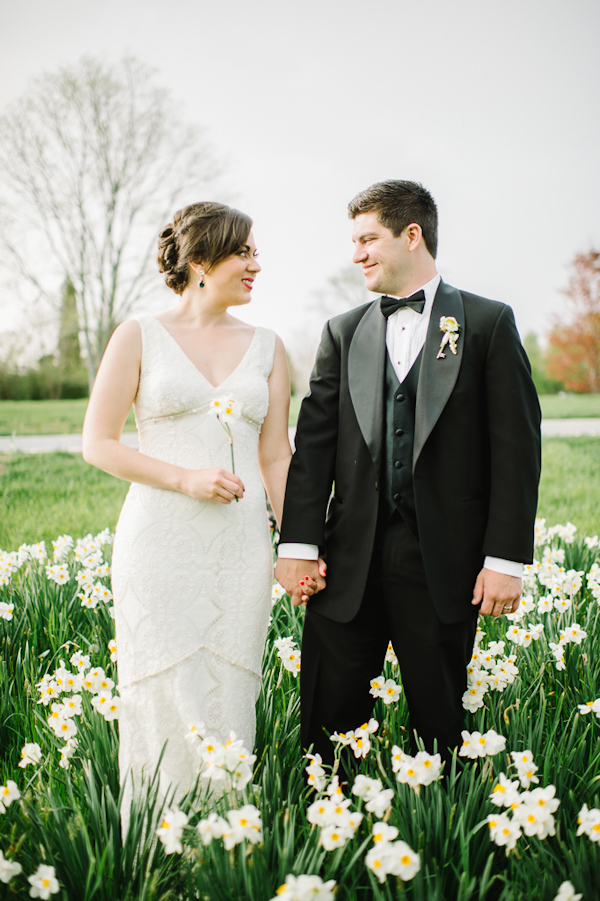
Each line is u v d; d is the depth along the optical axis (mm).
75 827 1954
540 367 26281
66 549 4359
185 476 2326
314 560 2465
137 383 2479
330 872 1743
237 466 2463
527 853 1976
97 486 9852
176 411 2426
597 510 7137
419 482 2281
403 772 1891
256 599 2451
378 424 2359
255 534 2463
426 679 2312
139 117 20062
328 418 2549
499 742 1998
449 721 2316
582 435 13984
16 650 3400
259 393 2508
